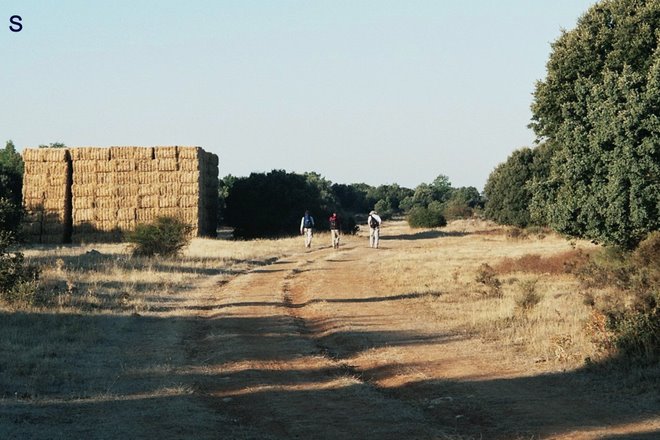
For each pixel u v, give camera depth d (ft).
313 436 31.17
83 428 31.42
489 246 158.71
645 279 58.03
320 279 96.07
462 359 46.93
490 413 34.37
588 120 74.38
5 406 34.55
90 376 42.06
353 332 58.13
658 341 41.98
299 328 62.18
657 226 70.23
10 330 53.78
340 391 39.73
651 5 84.69
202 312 70.59
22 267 69.56
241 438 30.63
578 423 31.99
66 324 57.77
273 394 39.17
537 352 47.16
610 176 70.64
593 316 47.52
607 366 41.22
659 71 69.05
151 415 33.94
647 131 69.00
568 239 83.61
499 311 62.80
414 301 75.20
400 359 47.83
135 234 118.21
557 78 90.94
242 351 50.80
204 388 40.73
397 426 32.53
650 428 30.66
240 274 103.96
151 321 63.41
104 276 86.48
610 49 88.33
